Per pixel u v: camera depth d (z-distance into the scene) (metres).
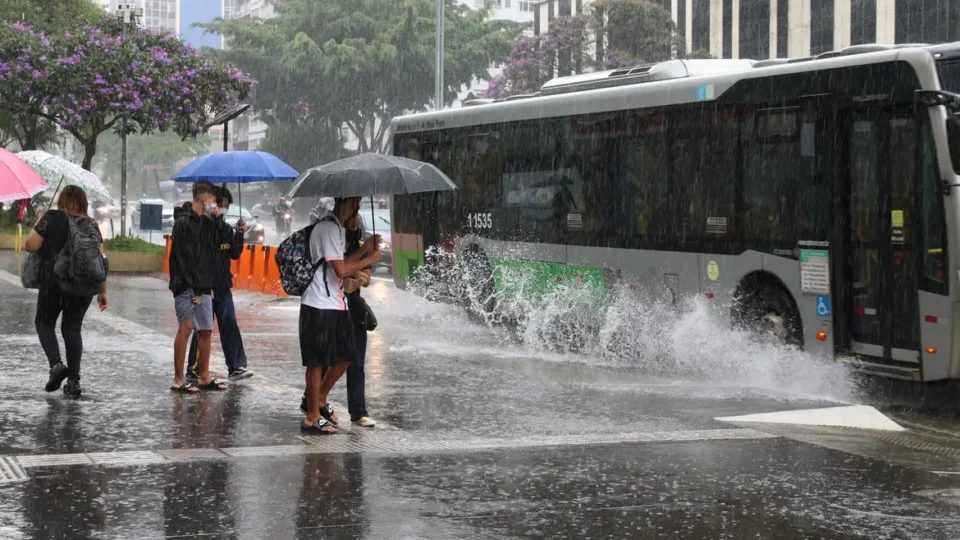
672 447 8.57
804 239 12.00
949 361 10.62
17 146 53.69
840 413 10.23
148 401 10.09
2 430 8.72
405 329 17.08
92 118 29.91
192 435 8.66
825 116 11.82
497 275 17.09
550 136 15.98
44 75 28.86
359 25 72.06
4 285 21.39
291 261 8.67
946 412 11.02
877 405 11.35
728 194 13.01
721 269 13.05
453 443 8.61
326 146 73.31
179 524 6.25
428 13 71.50
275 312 18.62
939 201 10.64
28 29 30.42
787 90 12.27
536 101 16.33
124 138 29.72
